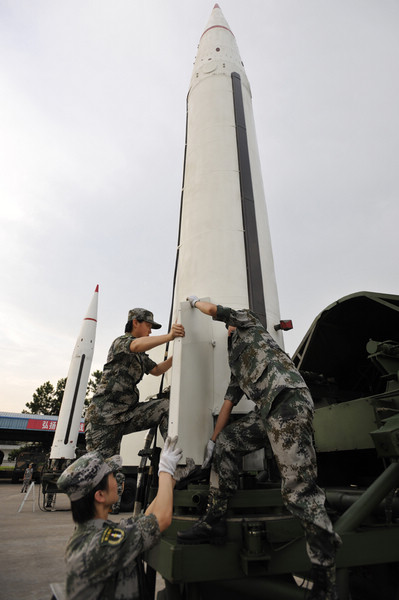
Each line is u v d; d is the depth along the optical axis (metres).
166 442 1.74
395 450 1.99
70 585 1.34
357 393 4.22
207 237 3.83
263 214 4.37
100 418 2.62
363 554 1.95
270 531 1.91
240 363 2.22
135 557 1.40
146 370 2.90
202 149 4.51
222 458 1.98
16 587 3.27
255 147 4.94
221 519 1.85
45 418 25.59
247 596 1.98
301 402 1.94
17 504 11.12
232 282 3.59
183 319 2.58
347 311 3.60
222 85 5.11
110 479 1.55
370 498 2.11
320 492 1.80
